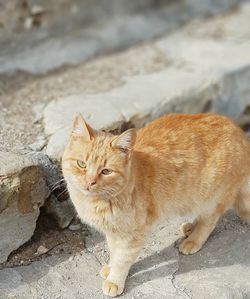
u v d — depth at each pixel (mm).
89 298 4578
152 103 6258
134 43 8188
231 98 7062
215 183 4703
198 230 5004
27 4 7820
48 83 6781
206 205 4816
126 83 6816
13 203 4727
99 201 4262
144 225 4453
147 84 6758
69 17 8227
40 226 5234
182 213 4805
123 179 4129
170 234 5230
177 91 6566
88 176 4047
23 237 4938
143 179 4387
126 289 4648
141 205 4363
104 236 5203
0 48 7500
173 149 4594
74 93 6512
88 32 8227
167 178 4520
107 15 8609
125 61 7547
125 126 5926
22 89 6582
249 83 7238
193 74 7059
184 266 4863
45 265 4863
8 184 4641
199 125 4770
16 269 4797
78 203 4387
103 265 4902
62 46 7789
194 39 8258
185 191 4633
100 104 6156
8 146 5363
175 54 7754
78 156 4113
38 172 4844
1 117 5891
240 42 8148
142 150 4543
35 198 4891
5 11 7707
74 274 4797
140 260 4918
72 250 5043
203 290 4609
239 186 4965
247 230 5266
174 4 9188
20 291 4582
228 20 8930
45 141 5473
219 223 5348
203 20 8953
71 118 5801
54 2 8055
